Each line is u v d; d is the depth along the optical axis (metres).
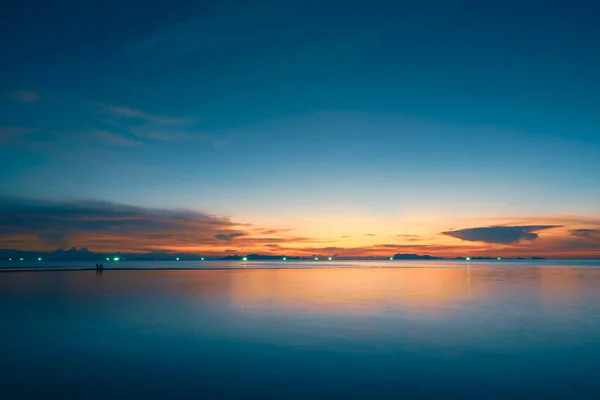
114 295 35.47
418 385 12.76
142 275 68.06
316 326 21.38
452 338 18.66
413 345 17.44
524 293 37.28
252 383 12.93
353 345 17.45
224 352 16.39
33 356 15.90
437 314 25.11
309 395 11.98
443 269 100.12
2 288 42.00
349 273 76.50
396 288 42.44
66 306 28.58
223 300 31.83
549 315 24.80
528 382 13.01
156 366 14.63
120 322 22.59
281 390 12.35
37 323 22.30
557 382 13.00
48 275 66.88
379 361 15.19
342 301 31.08
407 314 25.12
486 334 19.50
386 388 12.52
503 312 25.89
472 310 26.58
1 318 23.94
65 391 12.32
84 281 52.53
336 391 12.28
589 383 12.90
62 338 18.83
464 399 11.70
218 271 85.81
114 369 14.30
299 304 29.52
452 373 13.84
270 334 19.56
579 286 44.44
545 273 75.75
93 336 19.23
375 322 22.45
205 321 22.81
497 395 11.98
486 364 14.82
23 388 12.56
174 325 21.70
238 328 20.94
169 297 33.84
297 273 77.69
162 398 11.77
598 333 19.72
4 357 15.77
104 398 11.81
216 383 12.94
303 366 14.59
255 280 55.34
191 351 16.55
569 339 18.50
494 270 92.19
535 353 16.20
